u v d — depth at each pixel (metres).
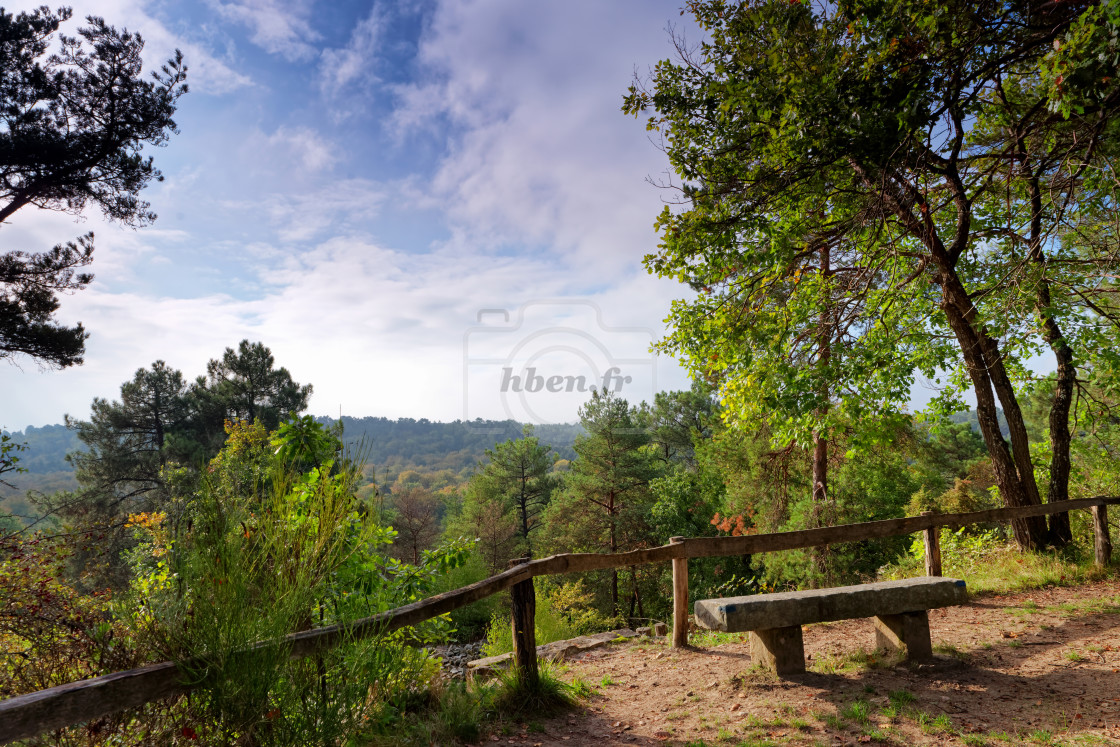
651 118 9.72
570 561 4.89
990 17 6.77
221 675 2.72
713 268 10.49
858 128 7.40
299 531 3.62
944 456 21.61
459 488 62.12
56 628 3.65
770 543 6.39
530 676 4.31
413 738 3.50
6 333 15.31
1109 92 5.75
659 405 41.22
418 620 3.61
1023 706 3.78
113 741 2.81
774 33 8.03
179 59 16.84
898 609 4.63
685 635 6.08
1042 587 7.65
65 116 15.59
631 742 3.65
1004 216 11.17
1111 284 8.48
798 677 4.57
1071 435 11.59
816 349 10.14
